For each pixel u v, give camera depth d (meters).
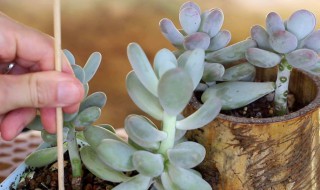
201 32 0.54
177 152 0.48
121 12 1.73
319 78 0.54
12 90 0.48
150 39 1.60
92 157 0.52
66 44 1.58
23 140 0.66
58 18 0.48
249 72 0.55
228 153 0.52
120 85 1.44
